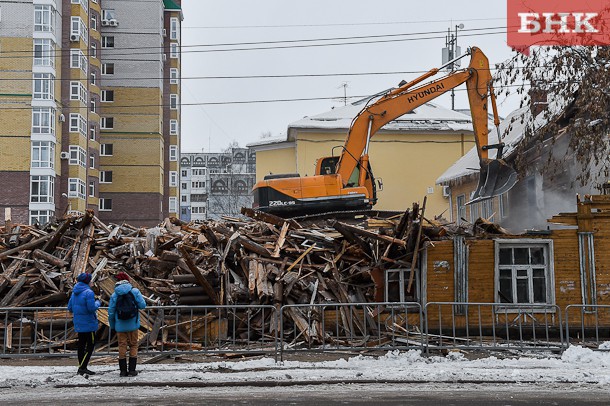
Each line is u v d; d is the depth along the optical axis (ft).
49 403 30.19
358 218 79.20
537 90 65.16
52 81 166.71
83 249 53.98
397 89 82.89
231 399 30.91
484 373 36.76
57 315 48.47
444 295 51.08
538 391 32.50
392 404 29.50
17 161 163.22
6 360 44.37
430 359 41.88
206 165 496.23
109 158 201.57
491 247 51.67
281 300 49.24
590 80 61.87
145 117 203.82
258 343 47.55
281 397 31.35
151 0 207.21
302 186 82.07
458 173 110.83
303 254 52.37
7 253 53.83
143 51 205.26
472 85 80.02
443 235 52.06
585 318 51.24
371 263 52.24
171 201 220.02
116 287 37.63
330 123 146.10
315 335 46.70
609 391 32.40
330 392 32.60
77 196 174.29
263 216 58.13
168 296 50.16
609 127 63.93
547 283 51.72
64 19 177.37
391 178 145.79
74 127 176.14
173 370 39.34
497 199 99.71
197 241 53.62
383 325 49.93
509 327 50.90
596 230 52.26
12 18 165.58
